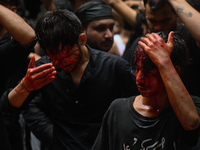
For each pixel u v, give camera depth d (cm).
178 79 145
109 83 206
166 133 152
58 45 181
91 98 205
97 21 252
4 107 188
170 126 152
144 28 309
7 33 214
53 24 181
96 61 207
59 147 212
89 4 256
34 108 249
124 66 208
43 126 243
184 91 144
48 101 214
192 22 210
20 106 194
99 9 254
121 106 164
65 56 185
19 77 220
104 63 207
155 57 146
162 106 155
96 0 262
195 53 222
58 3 280
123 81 209
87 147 206
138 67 154
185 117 143
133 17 318
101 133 169
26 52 198
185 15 213
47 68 170
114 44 314
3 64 198
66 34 180
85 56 204
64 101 208
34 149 306
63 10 189
